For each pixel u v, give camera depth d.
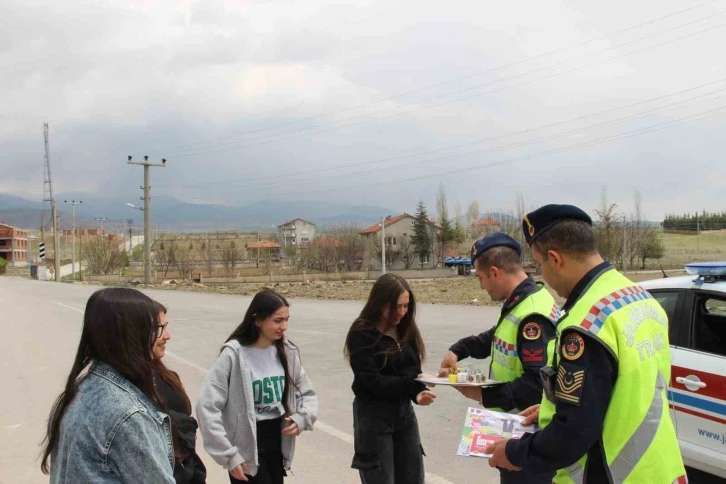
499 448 2.50
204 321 17.31
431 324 15.17
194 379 9.44
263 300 3.79
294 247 80.31
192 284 41.84
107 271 74.75
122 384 2.19
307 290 32.78
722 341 4.97
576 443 2.16
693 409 4.74
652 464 2.17
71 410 2.15
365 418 3.75
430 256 71.50
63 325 16.64
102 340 2.20
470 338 4.03
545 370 2.45
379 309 3.72
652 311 2.35
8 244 112.56
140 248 108.81
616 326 2.21
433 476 5.30
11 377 9.62
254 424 3.70
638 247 50.28
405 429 3.86
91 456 2.07
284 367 3.89
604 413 2.17
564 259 2.44
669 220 77.19
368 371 3.65
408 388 3.69
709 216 79.62
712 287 4.89
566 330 2.28
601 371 2.17
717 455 4.57
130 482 2.07
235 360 3.73
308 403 3.96
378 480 3.70
